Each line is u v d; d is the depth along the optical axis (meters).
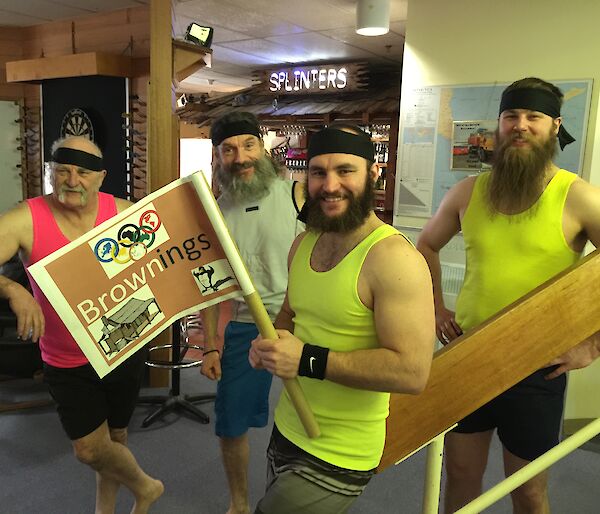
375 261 1.05
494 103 3.15
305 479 1.14
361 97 6.19
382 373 1.00
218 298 1.12
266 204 2.00
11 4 4.05
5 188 5.10
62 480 2.49
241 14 4.47
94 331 1.10
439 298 1.82
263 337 1.08
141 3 3.89
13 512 2.24
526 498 1.59
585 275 1.07
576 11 2.88
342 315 1.08
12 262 3.63
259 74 7.00
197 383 3.66
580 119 2.94
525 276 1.52
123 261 1.10
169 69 3.29
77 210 1.82
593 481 2.56
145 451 2.76
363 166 1.09
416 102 3.41
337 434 1.13
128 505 2.29
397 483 2.52
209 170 7.39
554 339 1.07
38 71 4.15
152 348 3.40
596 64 2.87
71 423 1.82
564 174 1.52
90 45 4.35
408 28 3.38
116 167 4.12
